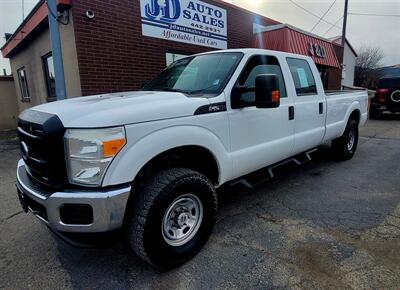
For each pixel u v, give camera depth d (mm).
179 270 2541
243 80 3188
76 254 2838
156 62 7652
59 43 5246
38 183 2398
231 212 3619
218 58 3434
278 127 3656
